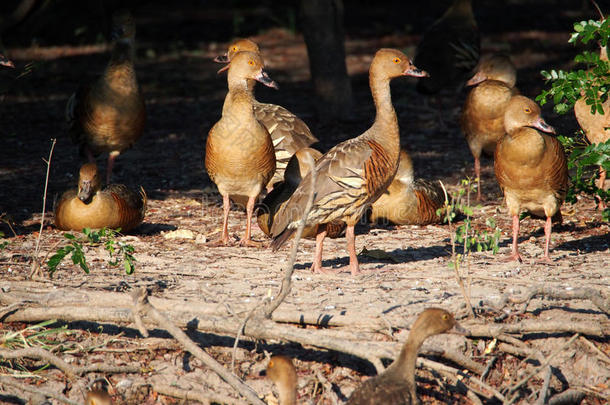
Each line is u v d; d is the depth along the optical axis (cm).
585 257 1141
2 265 1085
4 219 1383
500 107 1484
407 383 730
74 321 923
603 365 886
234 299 945
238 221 1427
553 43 3562
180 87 3020
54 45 3772
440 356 873
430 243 1255
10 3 4275
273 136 1406
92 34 3838
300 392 838
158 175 1823
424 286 1002
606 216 1190
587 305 950
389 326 827
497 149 1109
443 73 2117
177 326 834
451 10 2189
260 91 2927
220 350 886
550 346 905
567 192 1148
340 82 2378
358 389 731
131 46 1555
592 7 4341
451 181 1697
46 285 984
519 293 962
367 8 4994
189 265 1120
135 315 791
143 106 1597
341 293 973
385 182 1062
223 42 4028
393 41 3888
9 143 2144
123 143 1606
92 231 1077
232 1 5169
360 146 1045
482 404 833
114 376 858
